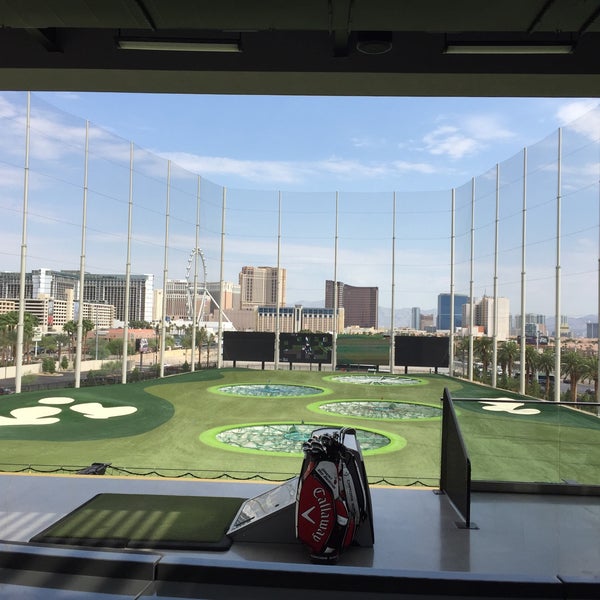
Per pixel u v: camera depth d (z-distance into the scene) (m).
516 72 4.77
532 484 4.54
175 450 14.78
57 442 15.32
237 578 2.75
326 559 3.15
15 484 4.68
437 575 2.71
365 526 3.40
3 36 4.85
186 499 4.27
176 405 22.55
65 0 3.35
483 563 3.21
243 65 4.86
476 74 4.79
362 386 30.38
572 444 7.07
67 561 2.87
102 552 2.91
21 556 2.91
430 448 15.54
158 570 2.81
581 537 3.62
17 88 5.41
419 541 3.52
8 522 3.79
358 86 5.16
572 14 3.37
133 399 23.62
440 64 4.80
